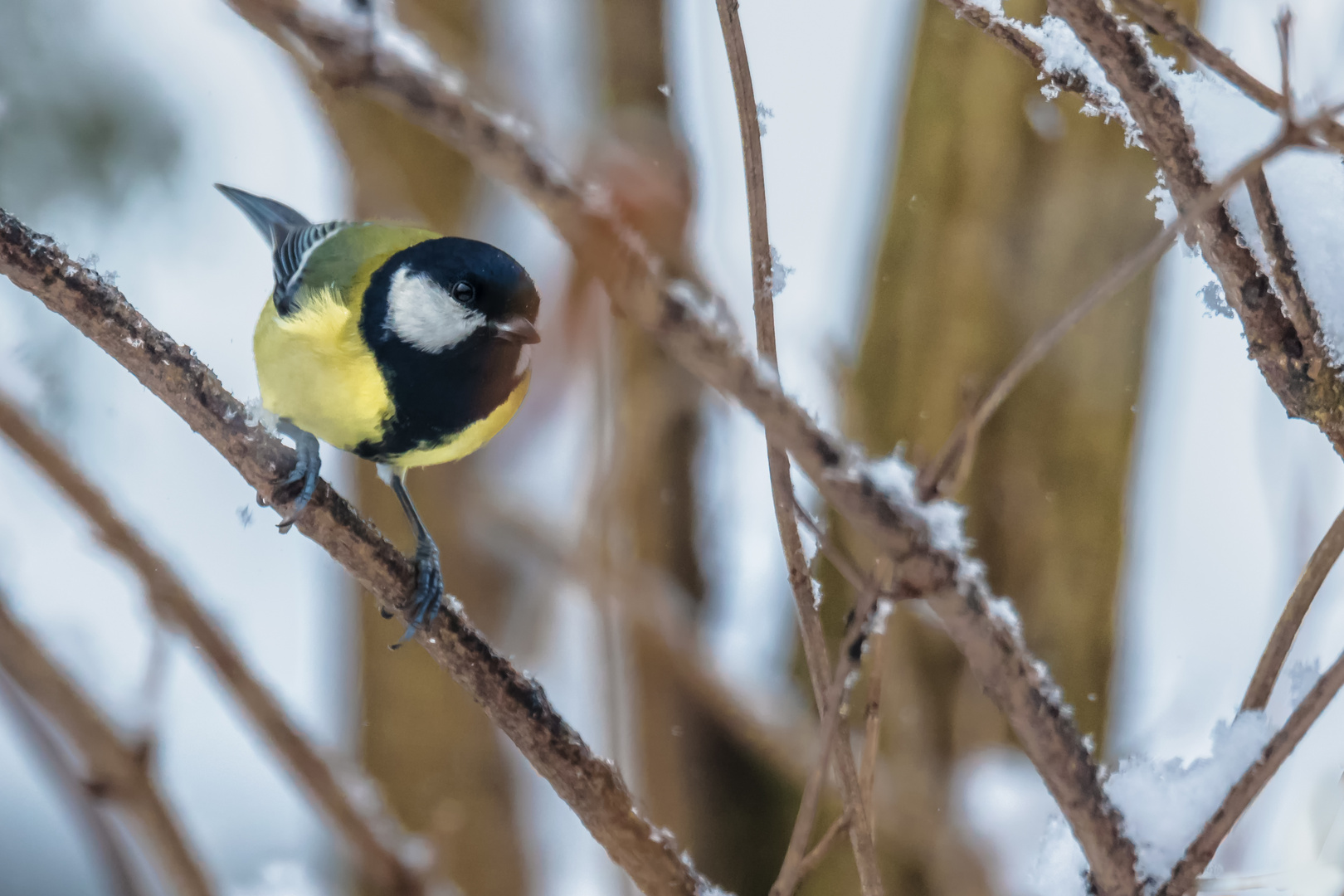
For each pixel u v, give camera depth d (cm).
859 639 335
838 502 301
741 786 356
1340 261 336
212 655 342
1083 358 353
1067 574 353
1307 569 336
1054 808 348
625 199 344
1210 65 334
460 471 357
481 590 359
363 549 339
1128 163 352
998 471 353
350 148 355
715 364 260
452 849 359
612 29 354
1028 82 353
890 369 354
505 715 339
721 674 353
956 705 352
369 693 360
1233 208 336
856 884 353
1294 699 337
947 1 337
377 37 227
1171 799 336
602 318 352
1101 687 353
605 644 354
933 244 354
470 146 230
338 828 343
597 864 361
